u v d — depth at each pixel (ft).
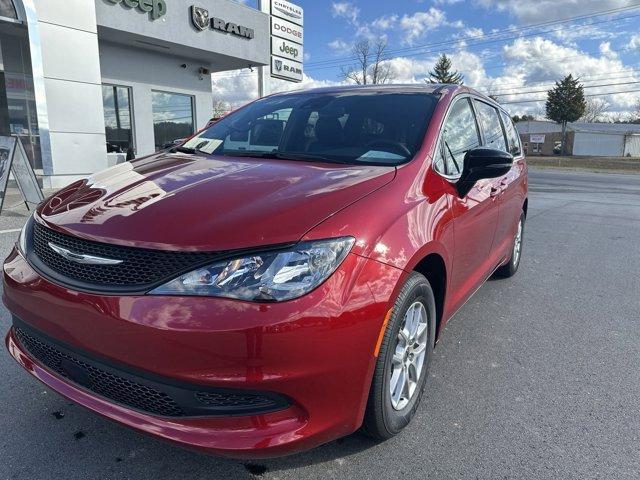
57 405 8.84
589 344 12.25
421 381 8.79
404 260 7.22
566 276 18.37
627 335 12.88
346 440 8.15
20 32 34.30
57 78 31.96
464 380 10.30
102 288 6.42
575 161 163.84
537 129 244.63
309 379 6.17
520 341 12.34
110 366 6.46
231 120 12.26
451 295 9.88
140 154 45.06
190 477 7.22
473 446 8.12
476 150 9.55
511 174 14.61
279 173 8.36
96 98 34.24
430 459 7.77
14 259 7.98
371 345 6.70
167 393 6.20
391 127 10.12
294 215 6.64
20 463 7.36
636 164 146.92
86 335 6.48
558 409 9.29
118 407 6.66
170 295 6.06
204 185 7.82
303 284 6.13
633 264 20.53
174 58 47.09
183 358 5.93
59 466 7.34
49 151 32.14
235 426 6.20
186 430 6.23
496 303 15.08
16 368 10.00
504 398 9.62
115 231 6.63
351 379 6.57
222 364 5.90
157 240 6.33
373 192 7.62
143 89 44.57
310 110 11.36
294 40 55.83
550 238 25.84
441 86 11.84
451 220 9.07
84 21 32.81
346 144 10.02
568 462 7.79
